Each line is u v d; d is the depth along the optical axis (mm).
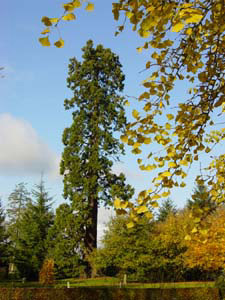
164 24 1858
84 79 26719
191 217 2404
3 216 31969
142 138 2273
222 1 2035
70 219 23531
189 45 2195
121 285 18469
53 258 24375
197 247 11461
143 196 2148
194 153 2443
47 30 1785
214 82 2391
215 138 3158
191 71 2369
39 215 30344
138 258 19156
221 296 14992
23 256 28812
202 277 20344
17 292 14141
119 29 2025
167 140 2365
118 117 25938
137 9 1859
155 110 2258
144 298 14758
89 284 19641
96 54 27938
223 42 2277
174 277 19969
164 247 19016
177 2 1998
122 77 27750
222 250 8359
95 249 21422
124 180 25281
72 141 25281
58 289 14227
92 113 26453
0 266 31141
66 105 26750
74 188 24750
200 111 2383
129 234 19562
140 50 2176
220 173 2672
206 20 2184
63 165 25266
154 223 20750
